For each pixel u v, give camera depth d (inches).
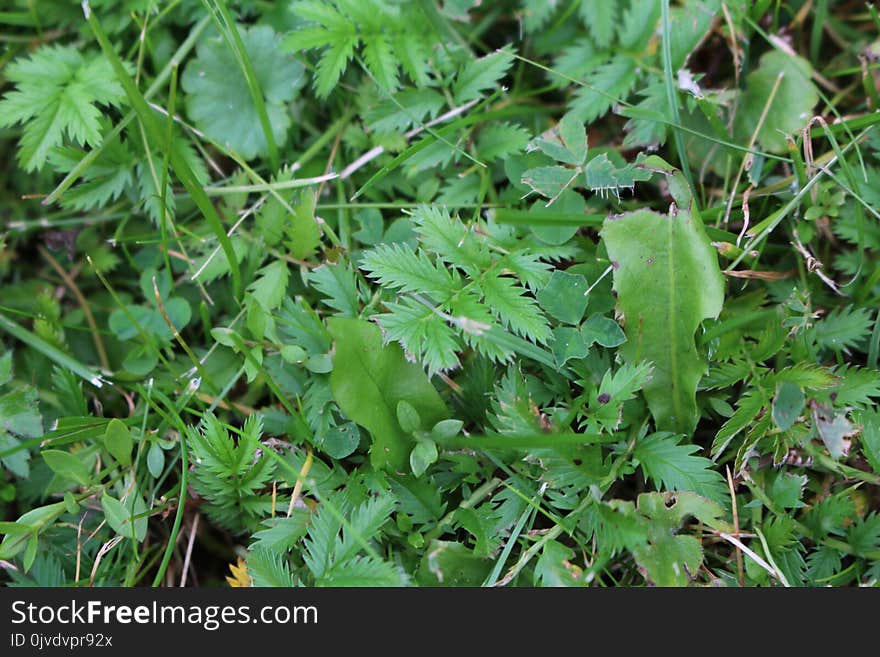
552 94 35.6
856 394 33.1
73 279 35.7
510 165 34.4
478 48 35.7
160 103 35.2
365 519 32.7
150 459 33.7
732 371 33.4
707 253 32.9
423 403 33.1
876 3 35.4
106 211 35.4
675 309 33.0
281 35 34.8
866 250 34.4
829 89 35.2
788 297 33.9
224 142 34.9
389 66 34.3
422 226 33.4
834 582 33.1
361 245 34.8
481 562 32.9
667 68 33.9
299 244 34.2
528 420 32.9
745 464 33.1
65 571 33.8
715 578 33.0
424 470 32.8
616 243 33.1
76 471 33.3
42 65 34.4
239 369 34.6
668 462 32.9
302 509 33.3
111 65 34.4
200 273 34.6
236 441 34.3
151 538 34.4
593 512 32.8
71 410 34.6
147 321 34.9
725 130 34.4
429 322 32.8
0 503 34.3
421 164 34.5
